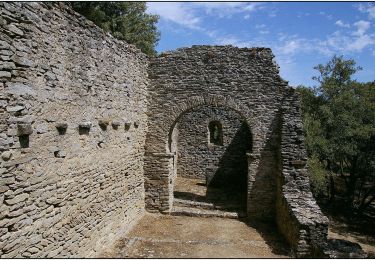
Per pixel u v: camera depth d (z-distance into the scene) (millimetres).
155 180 13227
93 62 8703
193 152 20531
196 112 20312
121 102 10656
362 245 13742
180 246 10109
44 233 6676
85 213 8359
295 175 11805
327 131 18078
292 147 12062
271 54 12828
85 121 8297
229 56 12992
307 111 19875
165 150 13156
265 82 12844
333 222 17000
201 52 13086
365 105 18031
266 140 12922
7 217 5652
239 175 19547
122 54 10688
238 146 19641
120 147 10625
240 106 12977
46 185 6730
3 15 5504
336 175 24453
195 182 19703
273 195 12992
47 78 6730
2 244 5559
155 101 13305
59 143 7176
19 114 5922
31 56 6219
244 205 14508
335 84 19234
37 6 6391
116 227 10352
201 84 13109
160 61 13258
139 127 12484
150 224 12133
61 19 7230
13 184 5773
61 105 7250
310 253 9320
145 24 24188
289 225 10508
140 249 9766
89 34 8477
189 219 12852
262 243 10633
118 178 10508
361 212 18391
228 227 12133
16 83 5836
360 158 17531
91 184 8664
